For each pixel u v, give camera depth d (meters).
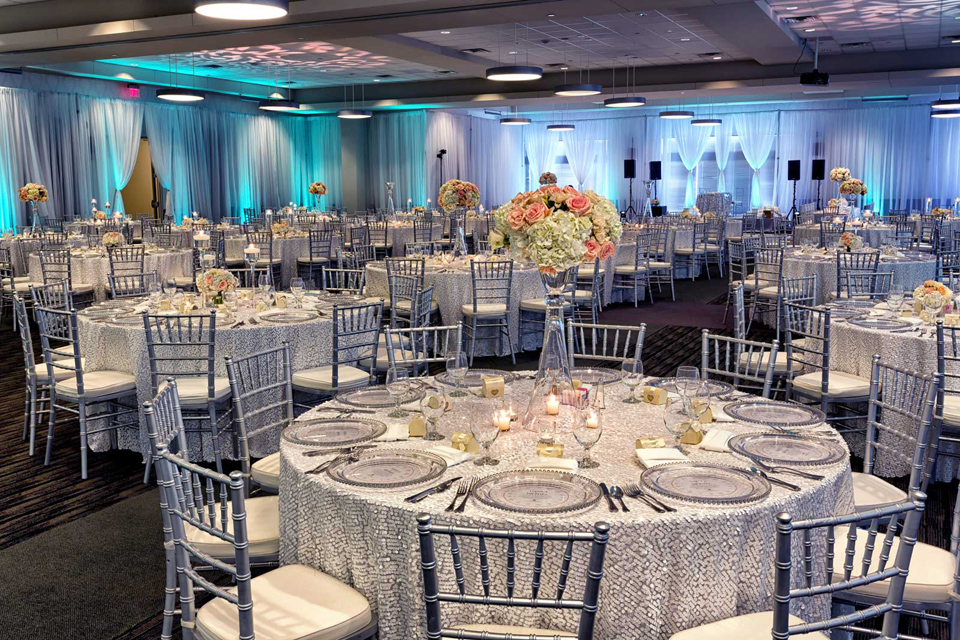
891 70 14.22
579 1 8.28
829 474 2.30
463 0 8.30
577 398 2.50
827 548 2.17
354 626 2.12
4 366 7.32
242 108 19.44
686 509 2.05
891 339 4.40
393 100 18.73
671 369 6.80
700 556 2.03
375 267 8.16
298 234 12.49
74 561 3.55
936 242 11.80
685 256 13.25
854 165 19.97
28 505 4.19
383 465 2.40
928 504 4.05
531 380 3.47
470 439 2.56
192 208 18.19
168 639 2.57
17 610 3.14
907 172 19.48
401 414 2.94
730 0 8.34
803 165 20.48
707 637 1.97
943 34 12.44
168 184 17.59
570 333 4.12
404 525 2.10
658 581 2.01
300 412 4.94
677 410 2.47
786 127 20.55
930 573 2.32
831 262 7.97
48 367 4.70
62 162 15.45
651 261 11.27
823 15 10.88
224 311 4.98
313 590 2.23
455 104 18.36
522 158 24.19
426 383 3.31
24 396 6.30
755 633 1.98
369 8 8.52
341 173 21.27
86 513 4.08
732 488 2.18
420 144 20.64
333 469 2.37
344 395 3.16
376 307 5.23
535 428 2.77
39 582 3.36
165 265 10.02
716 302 10.64
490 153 23.19
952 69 13.80
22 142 14.70
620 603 2.01
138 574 3.43
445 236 16.27
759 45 12.24
